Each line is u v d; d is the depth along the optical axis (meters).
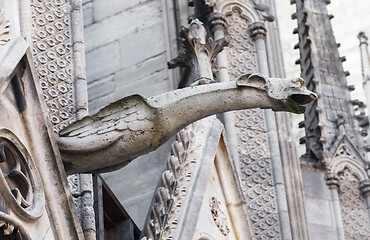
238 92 7.60
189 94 7.63
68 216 7.34
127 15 12.78
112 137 7.58
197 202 9.34
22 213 6.98
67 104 9.01
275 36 12.26
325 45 13.96
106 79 12.45
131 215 11.38
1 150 7.02
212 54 10.48
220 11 11.98
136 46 12.54
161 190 9.25
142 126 7.57
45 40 9.20
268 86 7.57
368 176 12.73
